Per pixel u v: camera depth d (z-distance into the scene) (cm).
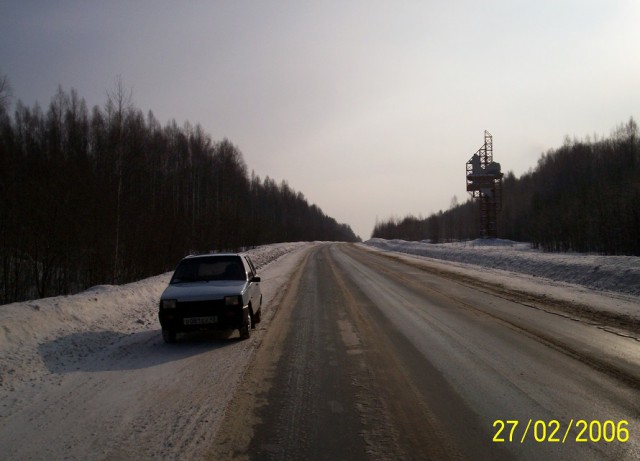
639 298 1273
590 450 418
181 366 717
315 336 921
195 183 5728
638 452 414
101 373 680
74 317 986
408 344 838
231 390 595
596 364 691
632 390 577
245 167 7656
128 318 1128
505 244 5472
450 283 1838
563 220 4178
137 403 549
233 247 4575
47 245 2025
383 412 512
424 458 403
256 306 1067
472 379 628
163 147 5291
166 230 2923
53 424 486
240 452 417
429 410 517
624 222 3184
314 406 533
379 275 2244
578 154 7562
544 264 2069
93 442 441
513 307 1228
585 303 1240
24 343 776
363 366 700
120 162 2284
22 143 3606
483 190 5912
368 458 404
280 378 645
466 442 434
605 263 1739
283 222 11319
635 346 798
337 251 5156
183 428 473
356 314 1169
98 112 4609
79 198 2178
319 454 412
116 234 2169
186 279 1007
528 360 720
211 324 868
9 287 1977
